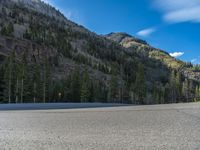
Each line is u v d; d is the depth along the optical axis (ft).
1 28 524.52
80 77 300.81
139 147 15.97
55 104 109.60
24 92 240.12
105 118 34.30
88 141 18.30
